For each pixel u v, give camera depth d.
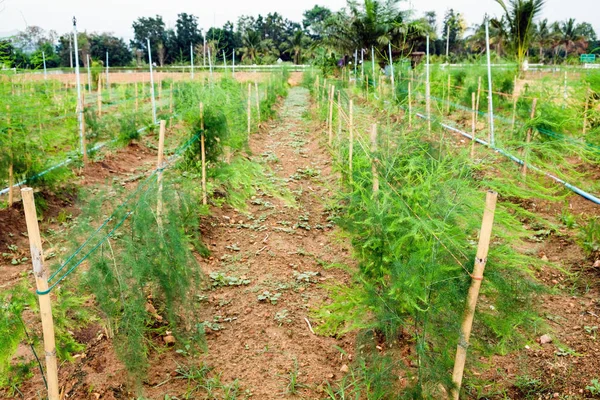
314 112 17.16
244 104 12.80
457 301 2.89
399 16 23.14
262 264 5.51
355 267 5.27
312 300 4.77
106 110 15.57
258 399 3.43
